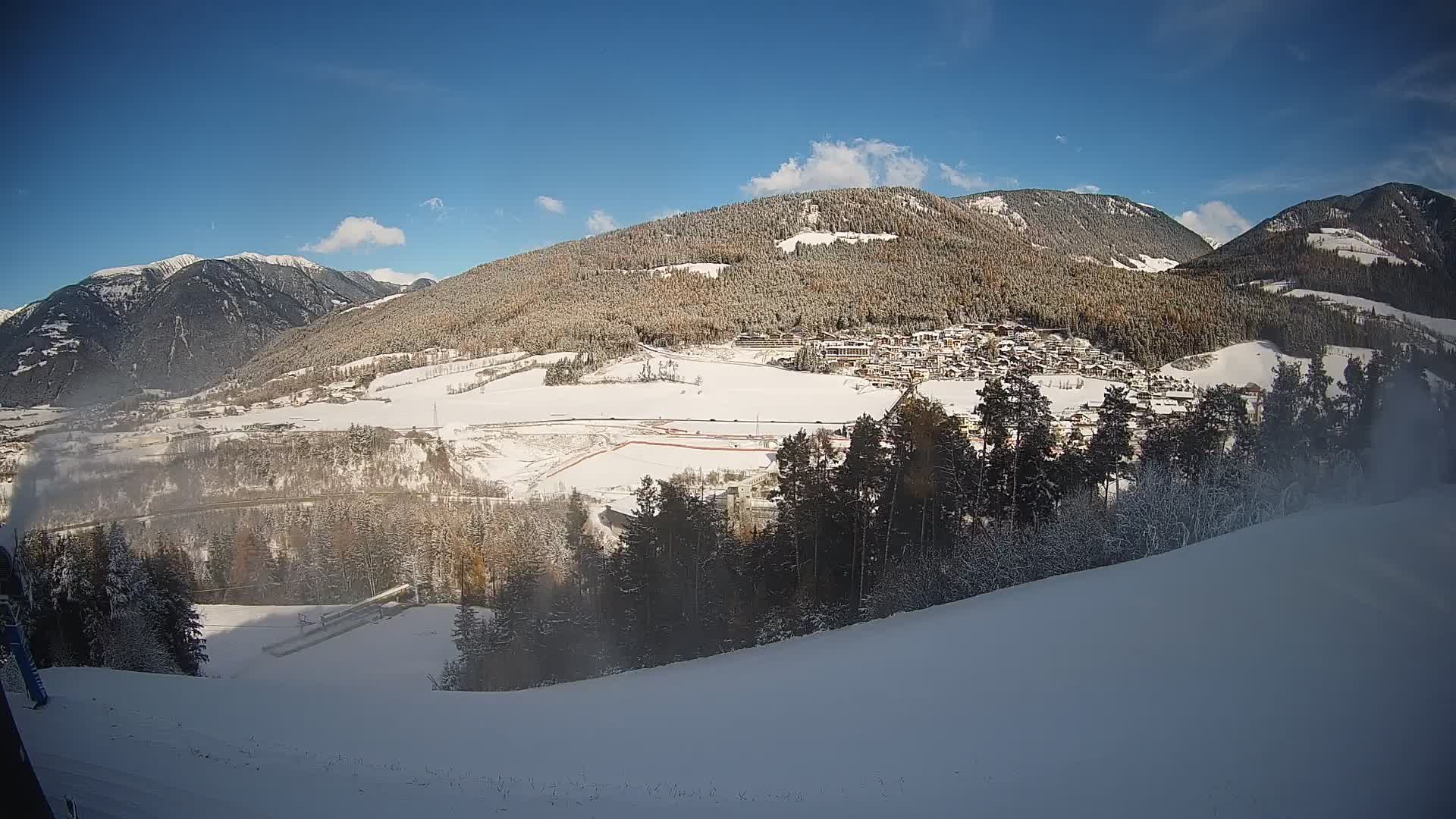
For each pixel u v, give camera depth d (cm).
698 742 1203
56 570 3378
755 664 1994
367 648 4491
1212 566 1527
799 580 3475
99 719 1182
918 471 3338
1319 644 1003
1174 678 1003
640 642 3341
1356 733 749
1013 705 1058
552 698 1767
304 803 803
